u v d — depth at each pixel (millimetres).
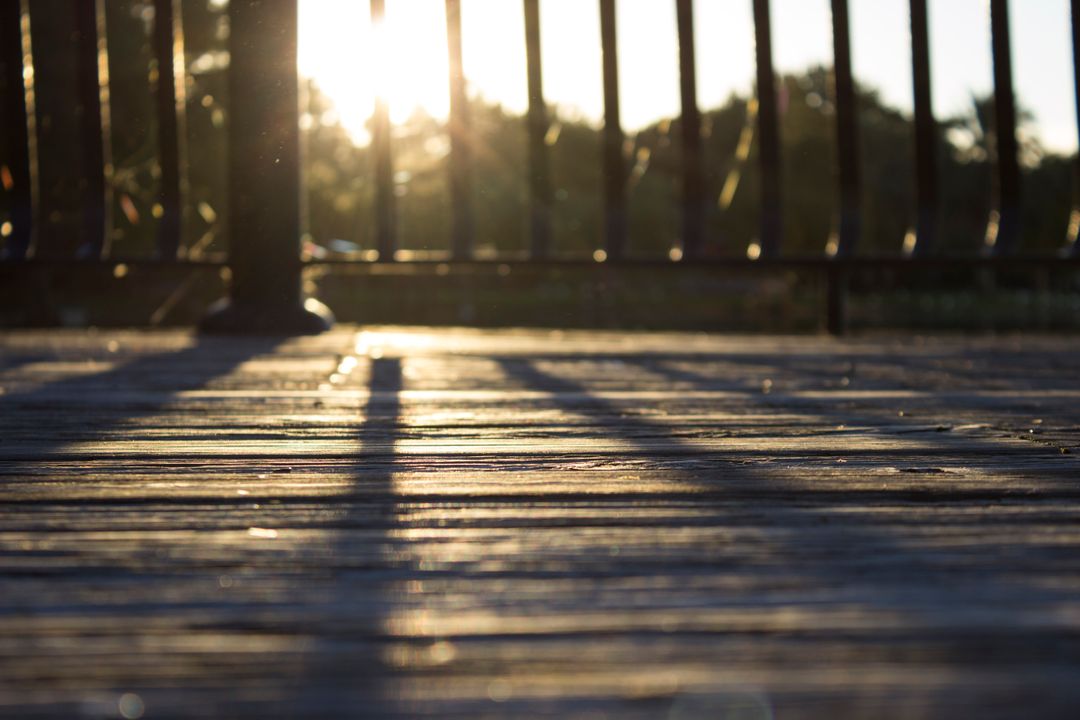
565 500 1109
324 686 601
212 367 2588
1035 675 608
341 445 1476
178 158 3627
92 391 2123
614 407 1915
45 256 3582
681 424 1692
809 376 2479
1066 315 18047
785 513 1041
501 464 1323
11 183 3631
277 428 1648
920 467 1292
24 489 1161
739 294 23719
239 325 3535
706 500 1103
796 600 755
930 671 615
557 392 2146
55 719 556
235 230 3557
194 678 614
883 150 26797
